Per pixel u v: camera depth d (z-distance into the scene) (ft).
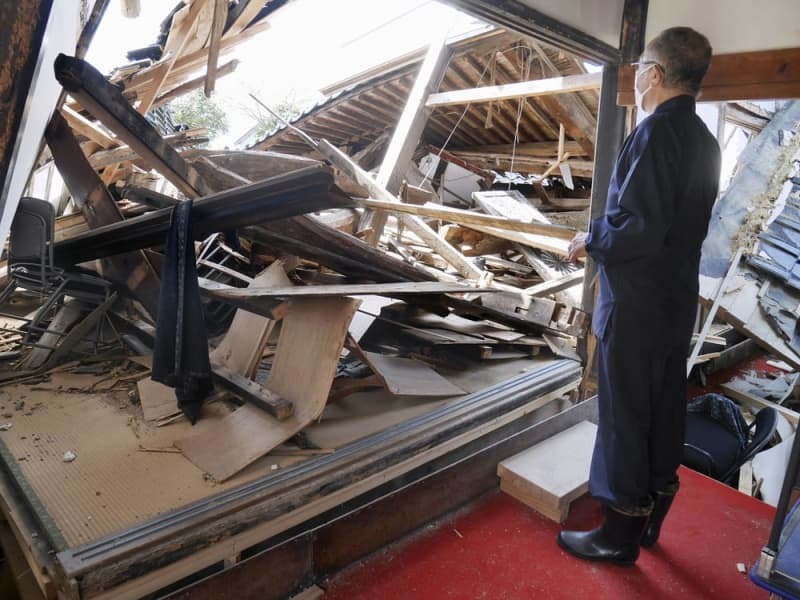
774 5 6.59
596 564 5.65
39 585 4.45
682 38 4.68
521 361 8.93
